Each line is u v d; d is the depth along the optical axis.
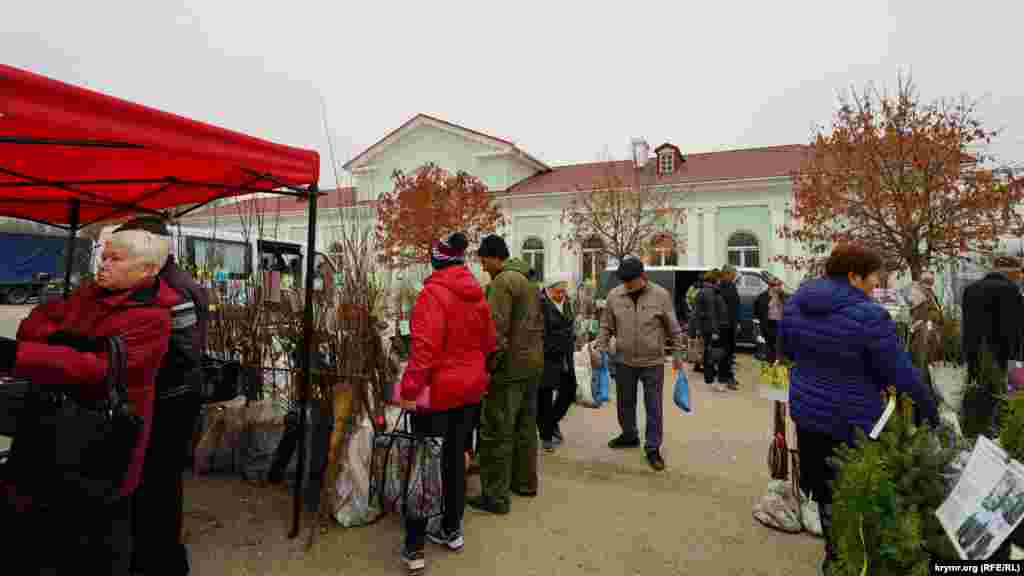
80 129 1.86
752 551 2.95
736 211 19.58
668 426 5.64
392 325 3.82
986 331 4.45
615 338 4.62
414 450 2.68
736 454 4.70
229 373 2.95
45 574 1.80
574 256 21.78
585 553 2.90
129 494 1.89
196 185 3.18
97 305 1.93
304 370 3.02
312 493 3.25
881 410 2.35
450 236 2.79
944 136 9.13
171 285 2.29
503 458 3.38
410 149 27.12
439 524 3.04
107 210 4.22
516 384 3.40
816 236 10.89
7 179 3.20
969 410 3.24
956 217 9.27
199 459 3.74
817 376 2.47
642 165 23.19
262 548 2.83
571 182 23.56
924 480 1.86
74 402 1.80
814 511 3.18
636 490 3.83
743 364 10.06
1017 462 1.54
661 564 2.80
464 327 2.73
